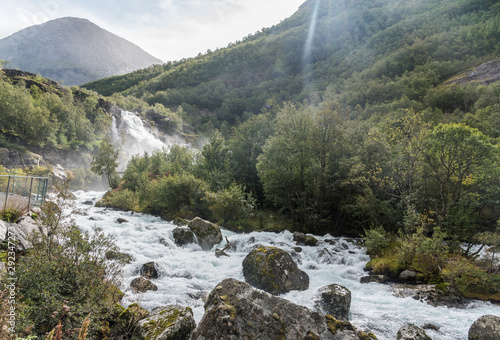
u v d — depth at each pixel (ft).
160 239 56.03
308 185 80.94
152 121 334.24
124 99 432.66
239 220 80.43
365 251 58.39
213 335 18.56
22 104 149.89
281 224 82.79
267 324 19.54
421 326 28.96
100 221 67.36
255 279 37.01
